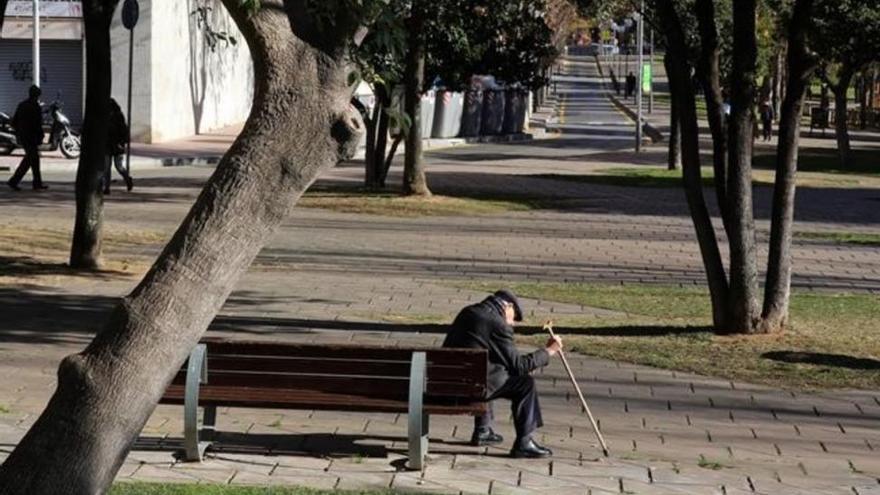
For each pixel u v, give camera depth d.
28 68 60.66
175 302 7.14
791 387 16.66
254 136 7.28
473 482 12.03
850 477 12.55
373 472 12.33
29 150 38.56
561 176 50.12
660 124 93.56
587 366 17.64
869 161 64.75
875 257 31.09
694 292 24.94
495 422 14.53
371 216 35.69
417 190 39.59
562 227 34.97
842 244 33.28
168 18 59.53
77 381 7.12
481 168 53.69
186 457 12.50
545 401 15.61
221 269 7.21
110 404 7.09
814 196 46.31
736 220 19.77
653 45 102.31
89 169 24.45
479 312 13.04
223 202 7.23
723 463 13.01
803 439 14.12
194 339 7.22
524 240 32.06
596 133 83.31
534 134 80.12
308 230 32.41
